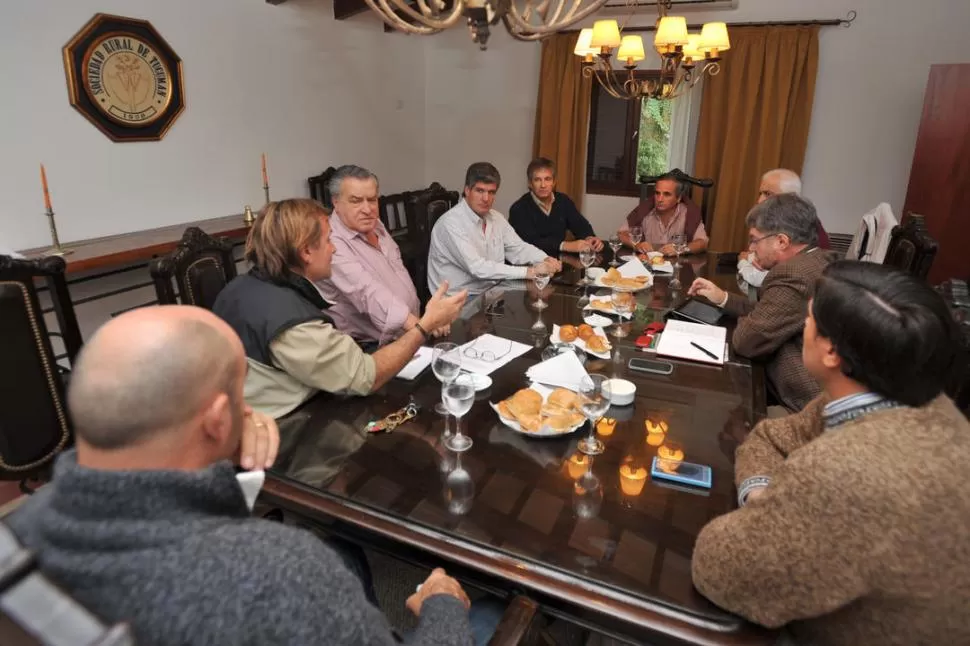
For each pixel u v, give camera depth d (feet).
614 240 10.81
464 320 6.73
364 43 14.92
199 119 11.11
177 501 1.88
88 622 1.35
